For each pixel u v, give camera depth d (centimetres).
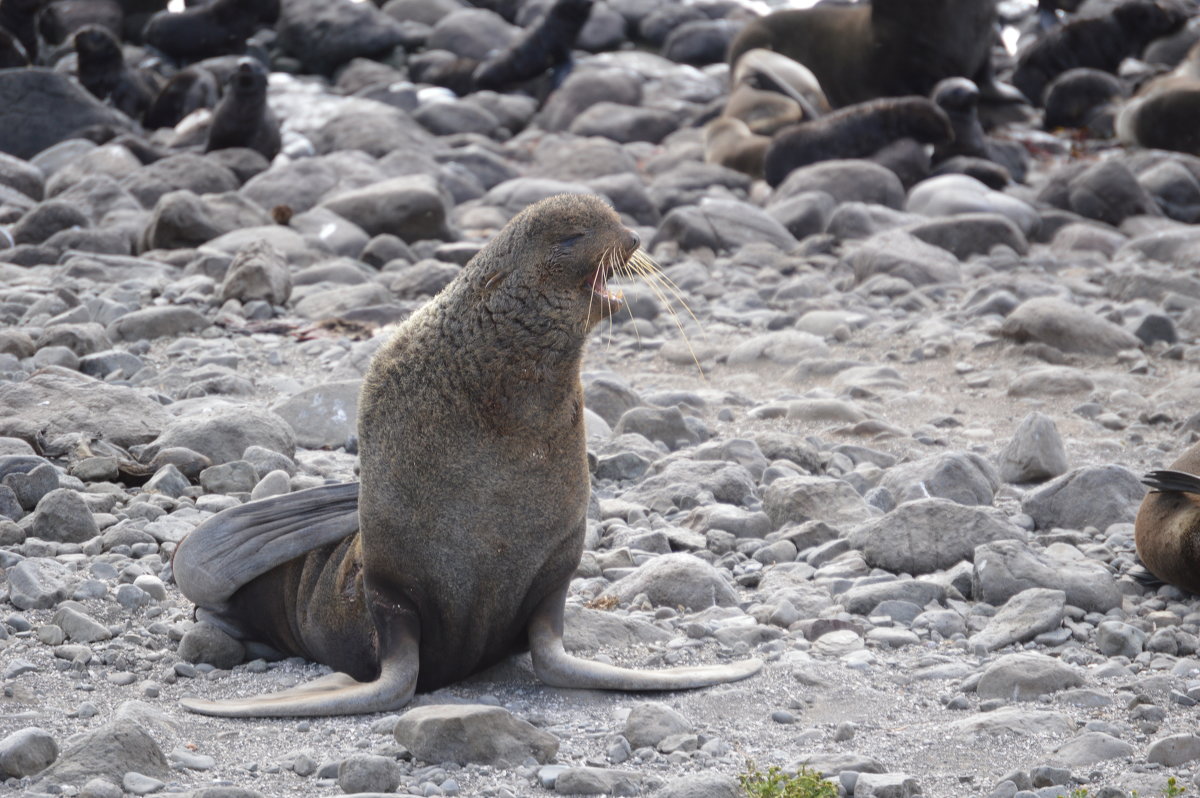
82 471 2852
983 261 5994
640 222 6931
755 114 8888
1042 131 9631
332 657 2022
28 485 2658
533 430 1838
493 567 1883
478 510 1852
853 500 2797
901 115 7712
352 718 1833
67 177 7125
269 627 2111
